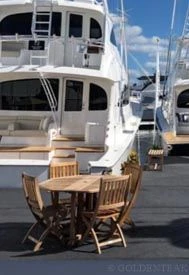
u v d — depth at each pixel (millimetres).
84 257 5816
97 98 12555
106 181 5852
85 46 12539
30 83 12750
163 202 8797
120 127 14438
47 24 13125
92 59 12609
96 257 5816
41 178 10180
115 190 6004
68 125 12625
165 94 19344
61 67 12031
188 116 15758
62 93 12562
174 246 6262
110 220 6551
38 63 12219
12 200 9094
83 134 12570
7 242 6453
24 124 12680
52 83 12570
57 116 12633
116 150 11688
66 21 13227
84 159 11414
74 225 6164
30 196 6281
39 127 12500
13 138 12008
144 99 25469
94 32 13273
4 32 13359
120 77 15086
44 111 12695
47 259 5750
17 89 12766
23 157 11406
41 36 12500
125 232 6883
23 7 13203
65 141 12039
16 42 12820
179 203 8719
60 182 6484
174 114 15805
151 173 11977
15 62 12461
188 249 6133
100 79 12383
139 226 7191
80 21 13297
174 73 16906
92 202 6203
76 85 12578
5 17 13352
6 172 10234
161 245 6297
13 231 6973
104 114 12500
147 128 20031
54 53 12414
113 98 12727
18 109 12781
